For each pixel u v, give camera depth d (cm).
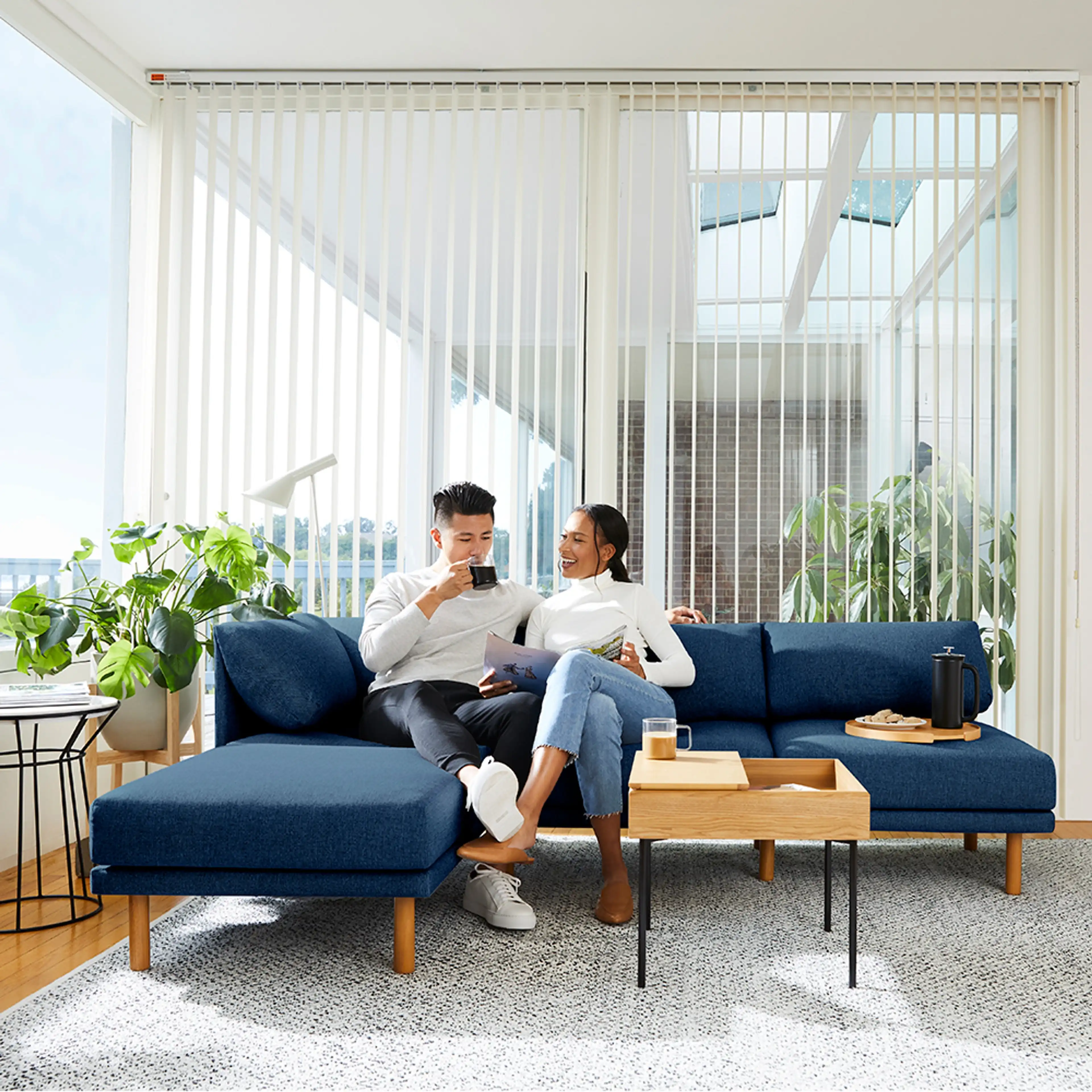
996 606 362
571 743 229
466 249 407
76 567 341
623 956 215
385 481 377
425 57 363
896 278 373
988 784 260
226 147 390
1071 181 367
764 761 223
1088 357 366
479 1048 173
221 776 210
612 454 373
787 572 368
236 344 390
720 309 375
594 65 366
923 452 371
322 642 280
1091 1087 161
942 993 197
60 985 198
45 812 303
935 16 330
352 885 199
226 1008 188
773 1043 175
